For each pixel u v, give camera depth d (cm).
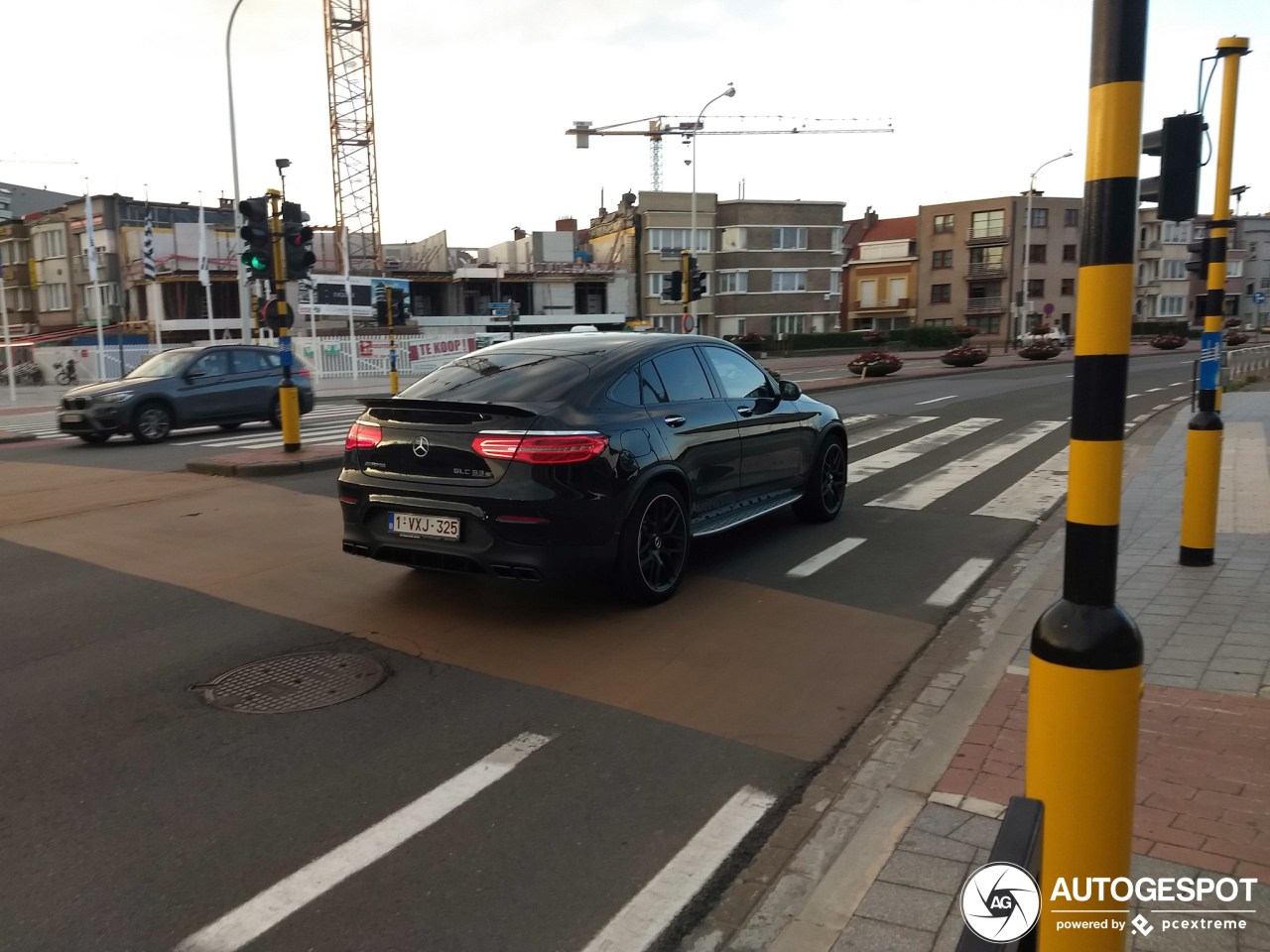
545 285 5953
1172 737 367
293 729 409
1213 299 598
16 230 6128
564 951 267
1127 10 181
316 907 286
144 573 658
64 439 1603
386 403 541
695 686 452
